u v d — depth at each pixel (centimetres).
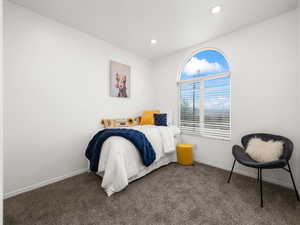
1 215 73
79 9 184
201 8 182
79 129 236
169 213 140
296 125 181
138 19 206
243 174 224
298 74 178
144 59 357
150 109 373
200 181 203
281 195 168
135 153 196
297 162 180
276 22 194
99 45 263
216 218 134
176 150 281
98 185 194
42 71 196
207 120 277
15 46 174
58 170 211
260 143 182
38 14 192
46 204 154
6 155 169
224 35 246
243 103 225
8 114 170
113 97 290
